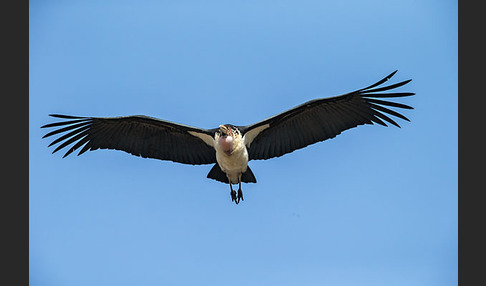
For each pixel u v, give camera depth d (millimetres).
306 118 16281
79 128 16516
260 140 16500
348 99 15922
